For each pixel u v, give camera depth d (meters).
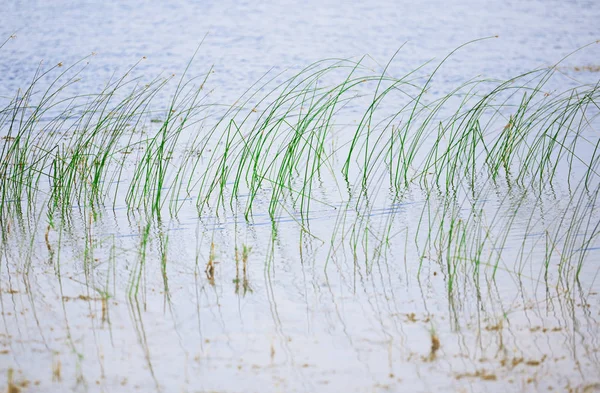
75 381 5.48
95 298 6.88
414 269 7.52
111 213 9.53
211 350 5.93
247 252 7.64
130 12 27.16
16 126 13.48
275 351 5.91
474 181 10.65
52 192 10.38
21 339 6.11
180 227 8.98
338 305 6.73
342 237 8.50
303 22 25.38
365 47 21.59
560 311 6.52
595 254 7.73
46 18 25.97
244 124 13.76
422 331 6.23
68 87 17.00
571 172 10.82
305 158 11.83
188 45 21.77
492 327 6.26
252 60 19.86
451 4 28.88
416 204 9.70
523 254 7.82
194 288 7.11
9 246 8.29
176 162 11.66
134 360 5.79
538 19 25.75
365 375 5.54
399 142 12.59
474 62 19.58
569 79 17.44
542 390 5.30
